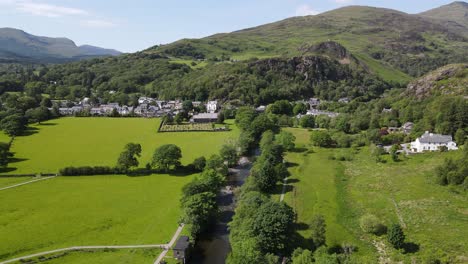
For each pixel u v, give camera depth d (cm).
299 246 8281
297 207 10469
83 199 11588
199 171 14150
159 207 10869
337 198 11119
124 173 14150
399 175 12812
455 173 11369
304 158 15638
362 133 18962
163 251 8388
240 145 16900
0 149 14900
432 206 10138
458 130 15812
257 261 7088
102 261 7988
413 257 7712
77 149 17450
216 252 8600
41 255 8244
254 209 9012
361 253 8044
